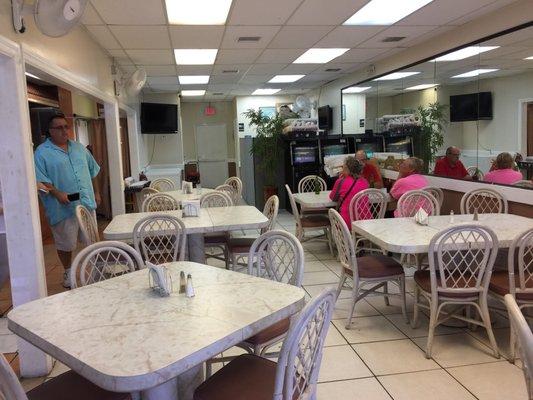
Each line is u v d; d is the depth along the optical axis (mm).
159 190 6449
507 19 4172
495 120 4430
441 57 5355
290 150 8172
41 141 5582
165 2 3789
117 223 3658
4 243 3674
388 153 7207
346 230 3188
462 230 2625
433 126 5754
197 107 12742
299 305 1795
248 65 7039
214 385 1751
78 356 1377
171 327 1561
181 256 3219
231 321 1597
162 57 6074
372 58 6789
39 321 1658
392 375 2607
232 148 12930
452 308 3342
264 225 3537
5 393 1316
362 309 3617
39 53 2918
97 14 4000
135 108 8266
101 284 2068
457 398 2355
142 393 1722
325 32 4988
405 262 4770
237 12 4133
